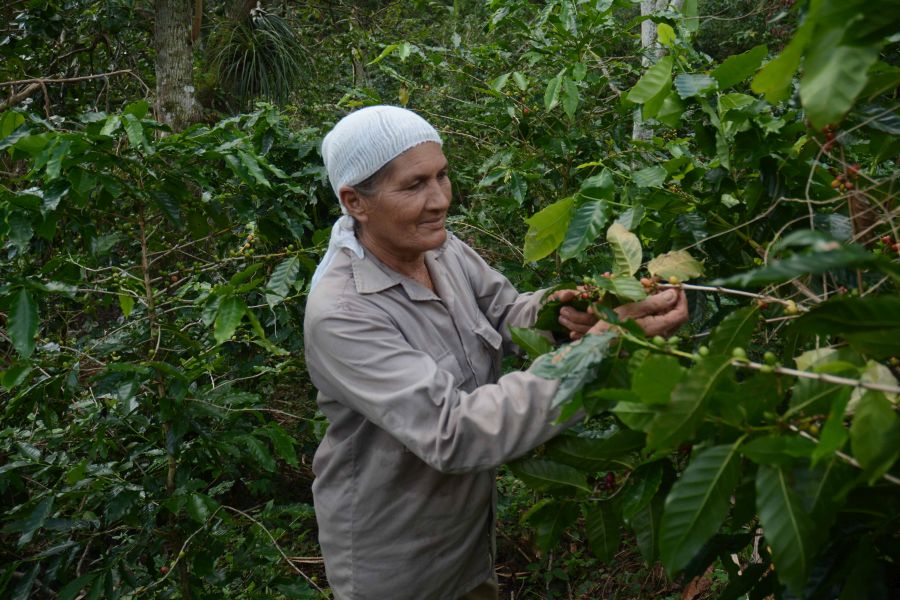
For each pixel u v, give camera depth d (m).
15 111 1.73
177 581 1.93
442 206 1.29
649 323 1.11
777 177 1.23
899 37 0.77
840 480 0.75
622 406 0.84
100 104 4.55
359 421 1.36
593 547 1.17
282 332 2.11
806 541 0.74
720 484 0.79
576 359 0.92
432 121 3.04
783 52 0.66
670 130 2.16
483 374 1.42
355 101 2.74
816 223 1.16
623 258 1.18
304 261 1.92
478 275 1.56
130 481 1.87
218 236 2.35
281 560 2.34
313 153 2.38
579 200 1.32
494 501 1.48
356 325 1.26
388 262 1.38
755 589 1.00
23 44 3.85
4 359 2.28
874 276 1.12
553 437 1.12
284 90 5.63
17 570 2.18
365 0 7.52
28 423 2.12
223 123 2.02
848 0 0.60
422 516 1.35
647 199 1.35
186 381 1.65
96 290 1.67
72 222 1.84
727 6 6.22
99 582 1.67
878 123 1.00
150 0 5.08
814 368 0.80
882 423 0.68
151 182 1.87
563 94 2.11
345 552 1.40
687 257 1.21
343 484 1.38
